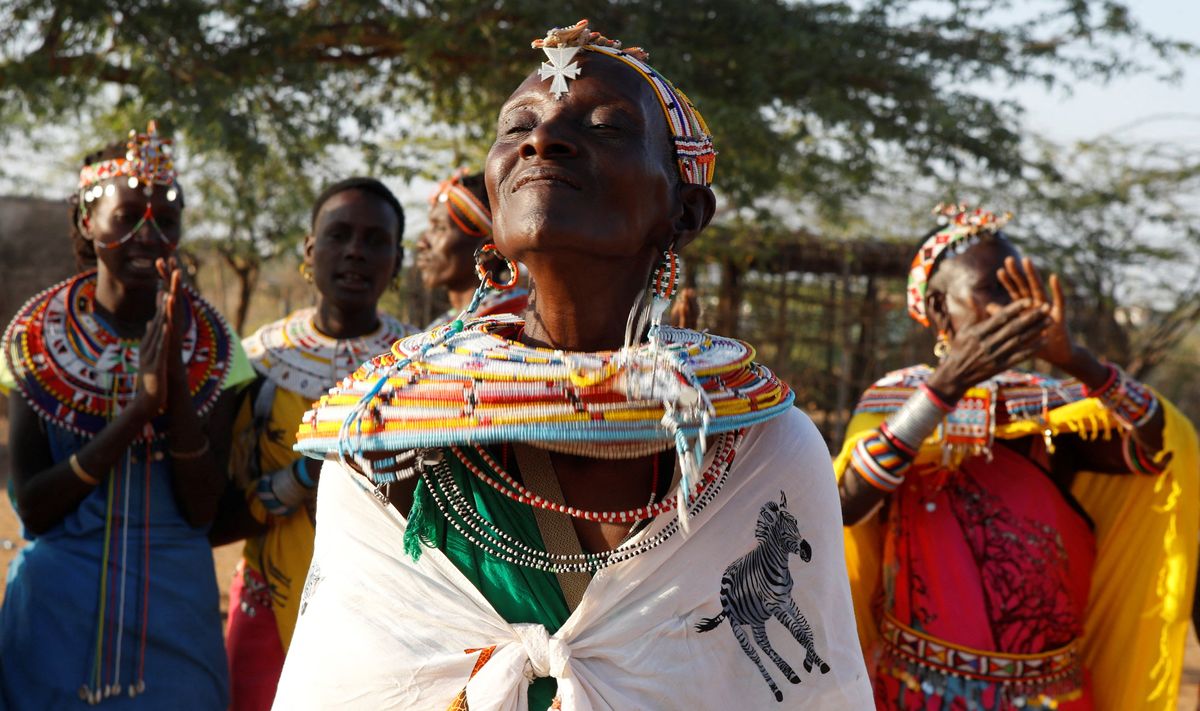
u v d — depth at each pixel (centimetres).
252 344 405
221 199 1397
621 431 138
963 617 309
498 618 151
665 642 150
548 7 984
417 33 988
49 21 943
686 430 141
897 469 305
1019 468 321
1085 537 327
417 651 151
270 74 1005
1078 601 322
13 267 1545
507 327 167
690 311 326
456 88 1084
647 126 148
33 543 340
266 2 986
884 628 326
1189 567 327
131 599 335
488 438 139
